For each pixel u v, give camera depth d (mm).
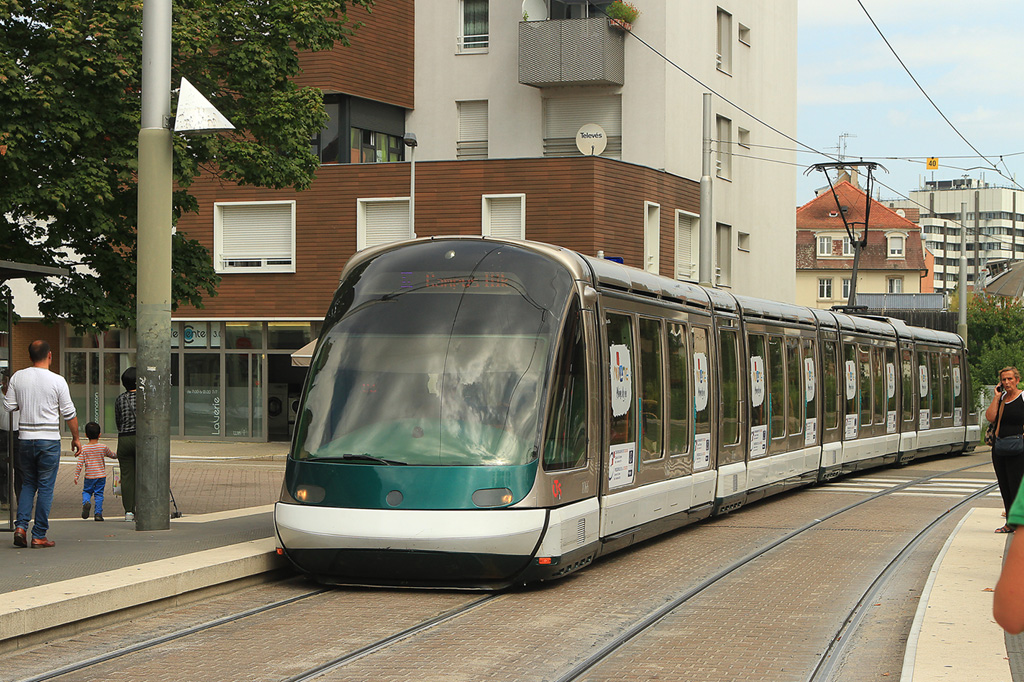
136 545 11562
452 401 10602
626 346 12586
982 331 56062
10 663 7664
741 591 10625
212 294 18062
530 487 10312
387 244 11852
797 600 10156
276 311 34688
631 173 33969
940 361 31859
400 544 10227
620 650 8172
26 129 15133
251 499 19234
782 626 9039
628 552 13227
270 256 34875
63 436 37188
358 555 10359
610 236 33094
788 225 46469
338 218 34250
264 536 12406
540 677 7305
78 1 15406
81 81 15422
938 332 32656
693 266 38156
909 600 10156
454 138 38531
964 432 33969
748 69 42625
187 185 16781
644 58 36594
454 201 33469
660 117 36375
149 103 13070
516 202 33156
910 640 7789
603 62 36062
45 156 15422
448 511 10227
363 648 8133
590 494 11328
